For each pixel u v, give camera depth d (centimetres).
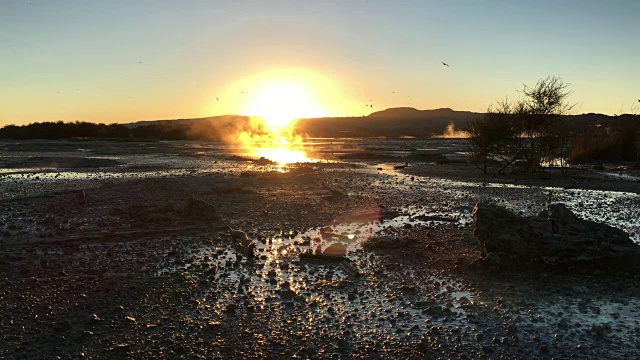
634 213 1877
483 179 3216
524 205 2081
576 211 1923
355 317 861
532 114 3609
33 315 856
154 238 1449
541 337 780
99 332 796
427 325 827
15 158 4847
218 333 795
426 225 1647
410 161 5084
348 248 1345
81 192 2070
